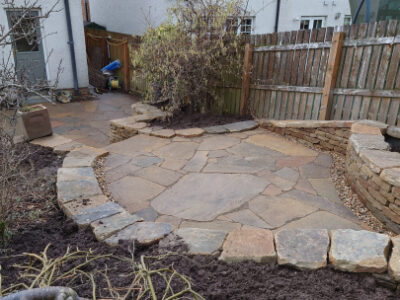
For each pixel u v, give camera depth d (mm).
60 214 2988
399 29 4172
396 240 2244
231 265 2121
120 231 2537
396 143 4258
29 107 5457
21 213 2965
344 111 5031
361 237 2285
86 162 4203
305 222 3051
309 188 3750
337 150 4750
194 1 5969
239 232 2465
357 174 3561
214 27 6004
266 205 3354
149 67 6391
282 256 2135
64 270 2082
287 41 5609
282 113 5980
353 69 4797
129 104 9750
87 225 2639
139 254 2287
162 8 9703
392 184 2875
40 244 2430
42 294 1273
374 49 4492
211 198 3510
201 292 1884
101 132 7195
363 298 1867
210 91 6895
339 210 3297
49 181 3762
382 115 4574
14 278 2018
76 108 9078
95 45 13164
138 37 9883
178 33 6023
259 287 1940
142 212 3240
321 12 11148
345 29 4758
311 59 5312
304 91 5484
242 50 6441
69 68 9781
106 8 13602
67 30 9375
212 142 5258
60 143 5121
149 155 4738
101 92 11242
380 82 4520
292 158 4633
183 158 4617
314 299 1843
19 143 5145
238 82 6617
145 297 1836
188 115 6641
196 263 2141
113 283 1947
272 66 5977
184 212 3232
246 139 5430
